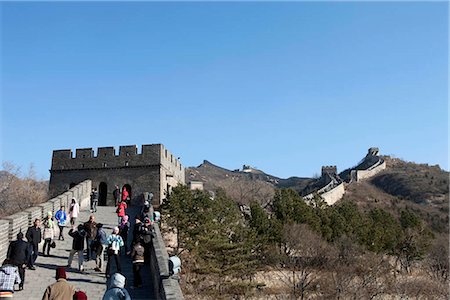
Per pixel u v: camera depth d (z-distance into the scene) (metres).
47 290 9.78
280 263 44.94
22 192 61.84
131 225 27.17
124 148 43.34
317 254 45.53
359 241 51.09
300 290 41.19
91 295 13.66
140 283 14.81
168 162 45.75
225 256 36.91
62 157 45.00
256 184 111.56
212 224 37.84
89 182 40.44
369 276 44.75
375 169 146.38
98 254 16.58
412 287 44.34
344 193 120.62
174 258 12.51
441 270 50.44
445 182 124.88
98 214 31.62
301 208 51.81
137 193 41.94
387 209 107.75
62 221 21.84
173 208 37.34
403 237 55.88
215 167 175.50
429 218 98.88
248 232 41.41
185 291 34.56
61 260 17.95
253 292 39.06
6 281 11.32
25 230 19.67
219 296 35.56
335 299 40.94
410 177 132.62
